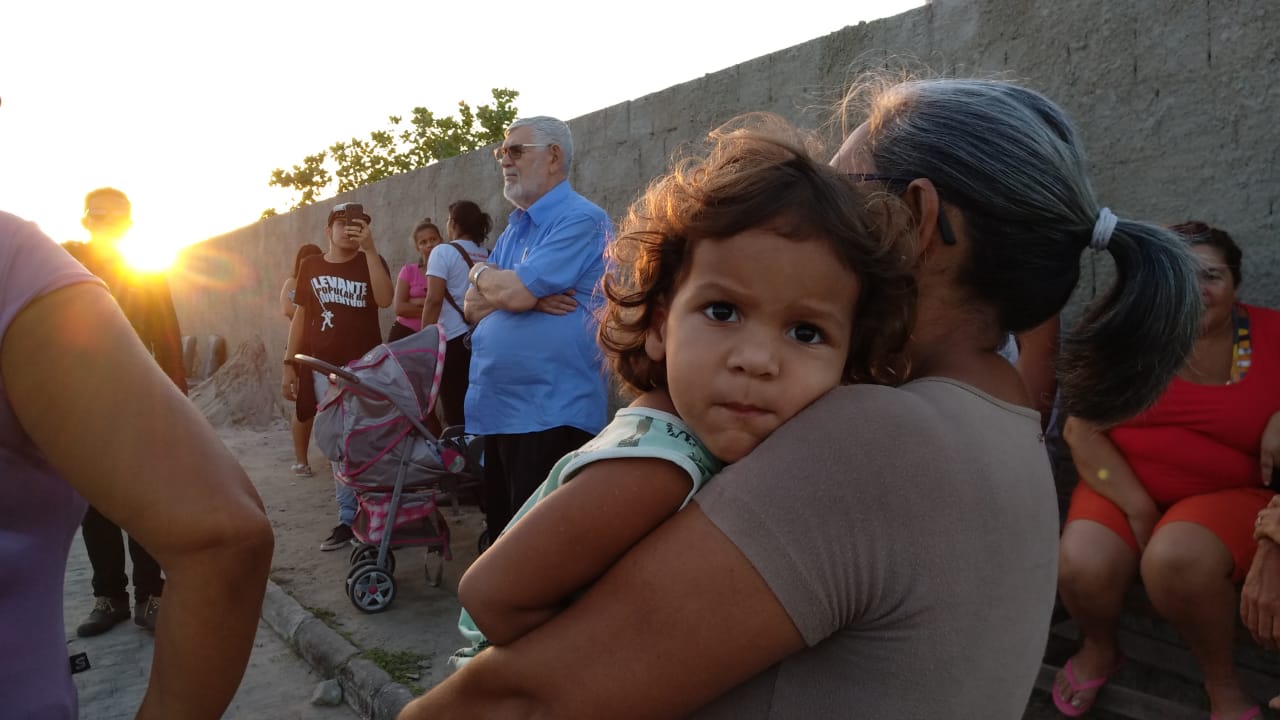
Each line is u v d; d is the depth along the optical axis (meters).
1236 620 2.63
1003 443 0.89
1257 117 2.60
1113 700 2.61
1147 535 2.52
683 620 0.77
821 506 0.77
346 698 3.24
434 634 3.60
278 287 10.06
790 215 0.82
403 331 6.30
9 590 0.88
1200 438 2.46
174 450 0.87
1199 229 2.46
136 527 0.86
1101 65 2.95
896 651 0.79
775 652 0.77
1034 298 0.99
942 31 3.39
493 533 3.72
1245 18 2.61
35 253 0.88
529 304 3.26
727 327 0.84
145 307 3.86
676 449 0.86
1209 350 2.46
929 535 0.78
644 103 4.79
